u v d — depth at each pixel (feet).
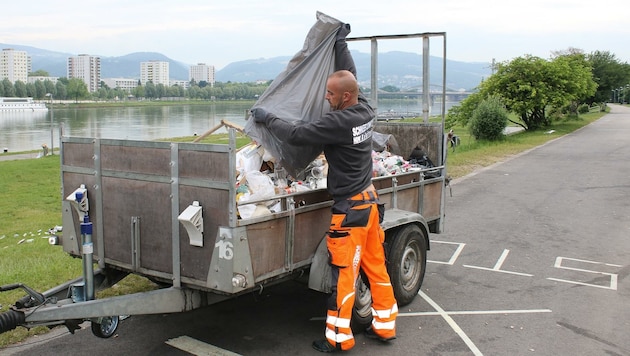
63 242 16.46
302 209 14.79
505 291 20.84
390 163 19.80
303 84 15.83
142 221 14.40
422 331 17.01
